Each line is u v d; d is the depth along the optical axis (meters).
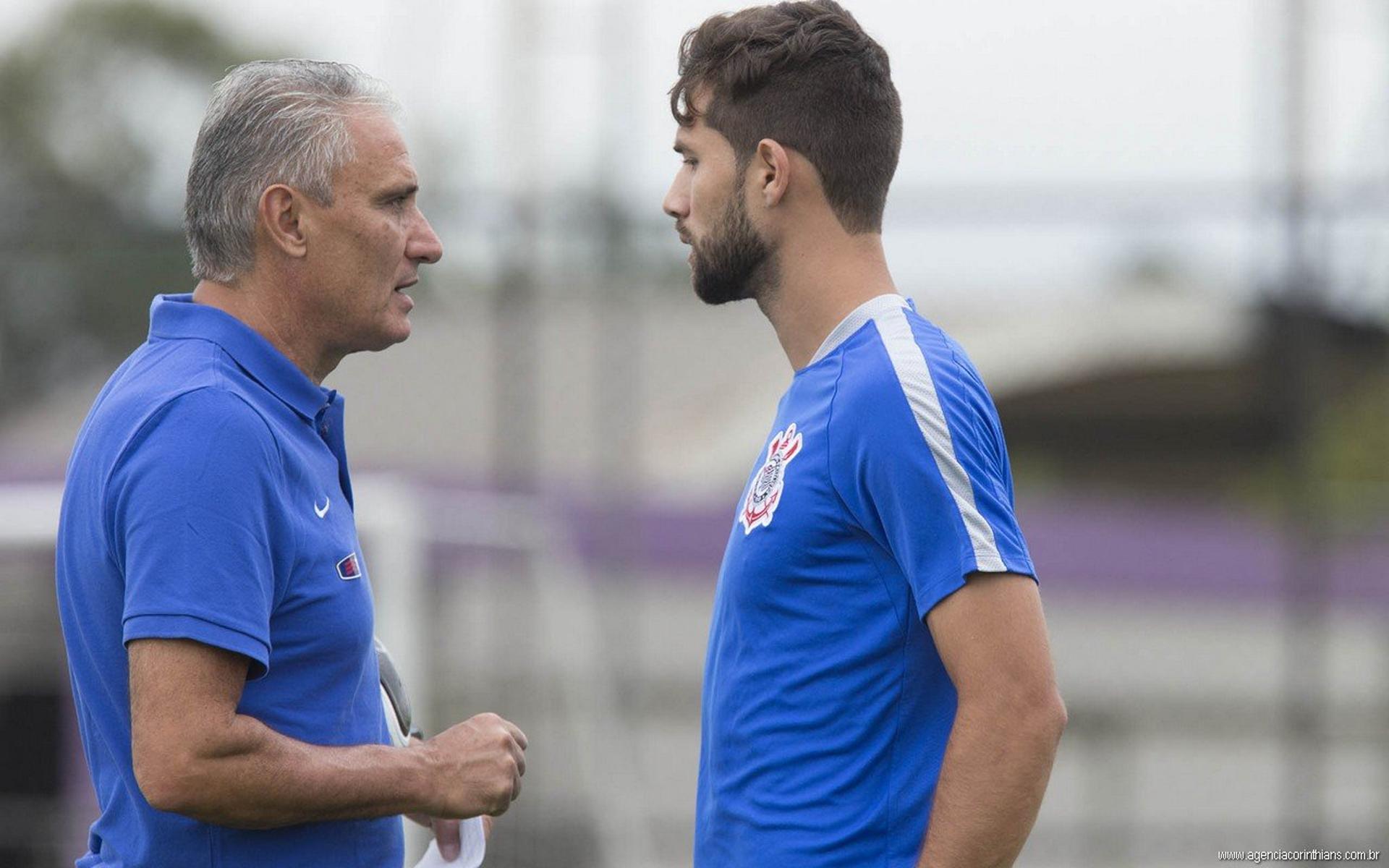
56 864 23.91
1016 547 6.84
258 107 7.50
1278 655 36.53
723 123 7.73
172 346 7.41
